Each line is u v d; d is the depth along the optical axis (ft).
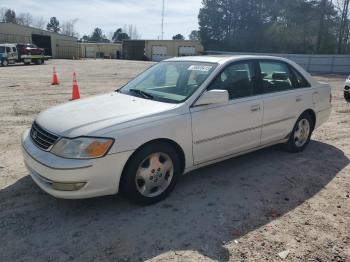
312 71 113.70
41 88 47.73
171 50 218.38
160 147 12.80
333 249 10.77
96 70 92.43
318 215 12.73
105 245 10.68
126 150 11.84
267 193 14.37
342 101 39.42
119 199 13.52
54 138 11.87
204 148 14.20
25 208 12.73
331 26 140.26
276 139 17.57
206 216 12.44
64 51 209.15
